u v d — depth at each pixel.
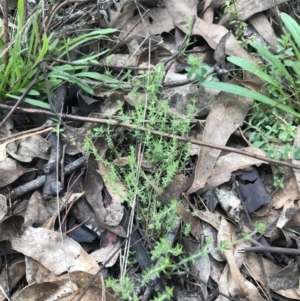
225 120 0.34
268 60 0.37
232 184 0.32
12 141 0.33
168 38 0.41
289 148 0.32
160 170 0.32
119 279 0.29
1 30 0.36
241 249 0.30
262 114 0.35
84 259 0.29
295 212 0.31
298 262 0.30
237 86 0.34
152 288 0.28
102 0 0.41
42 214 0.31
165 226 0.30
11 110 0.33
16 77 0.35
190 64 0.35
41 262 0.29
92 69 0.39
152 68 0.38
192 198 0.32
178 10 0.41
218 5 0.41
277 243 0.31
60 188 0.32
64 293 0.28
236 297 0.29
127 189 0.32
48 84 0.34
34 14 0.35
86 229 0.31
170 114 0.35
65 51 0.37
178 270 0.28
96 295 0.28
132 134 0.34
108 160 0.34
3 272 0.30
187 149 0.32
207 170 0.32
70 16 0.41
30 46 0.35
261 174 0.33
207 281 0.29
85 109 0.36
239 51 0.37
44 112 0.34
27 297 0.28
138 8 0.40
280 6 0.42
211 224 0.31
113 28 0.41
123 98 0.36
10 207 0.31
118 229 0.30
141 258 0.30
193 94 0.36
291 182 0.32
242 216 0.31
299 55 0.36
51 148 0.33
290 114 0.35
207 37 0.39
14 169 0.32
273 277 0.29
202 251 0.27
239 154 0.33
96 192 0.32
